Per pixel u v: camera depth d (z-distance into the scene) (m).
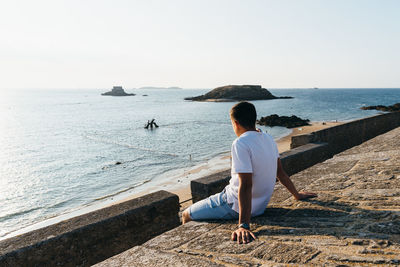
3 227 17.95
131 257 1.94
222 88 166.25
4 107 145.88
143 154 36.06
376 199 2.58
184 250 2.02
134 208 3.09
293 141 6.89
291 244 1.88
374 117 10.32
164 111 104.00
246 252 1.84
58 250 2.56
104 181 26.09
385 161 4.18
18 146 44.72
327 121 65.00
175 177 25.84
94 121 77.94
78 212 19.66
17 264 2.36
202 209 2.65
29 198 22.59
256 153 2.27
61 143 46.31
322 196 2.94
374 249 1.65
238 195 2.24
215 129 56.69
